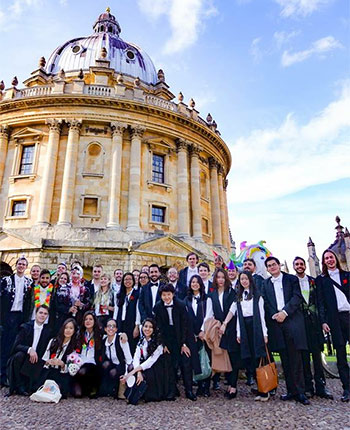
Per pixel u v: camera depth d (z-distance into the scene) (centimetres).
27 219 2414
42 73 3412
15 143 2659
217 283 832
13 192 2520
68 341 802
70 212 2380
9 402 705
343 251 4059
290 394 701
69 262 2119
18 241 2162
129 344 874
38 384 769
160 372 736
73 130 2553
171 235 2391
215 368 740
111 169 2523
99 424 566
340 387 834
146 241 2241
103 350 798
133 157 2595
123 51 3866
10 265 2128
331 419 573
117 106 2648
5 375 855
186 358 749
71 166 2466
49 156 2494
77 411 643
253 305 739
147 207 2605
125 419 593
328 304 745
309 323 764
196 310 847
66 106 2609
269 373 693
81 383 752
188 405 682
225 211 3703
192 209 2847
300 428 533
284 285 758
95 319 816
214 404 687
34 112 2627
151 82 3856
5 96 2761
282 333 725
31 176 2502
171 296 799
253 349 730
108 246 2191
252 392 780
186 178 2844
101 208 2467
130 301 923
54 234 2238
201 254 2484
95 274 1020
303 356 757
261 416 597
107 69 3170
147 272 1045
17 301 919
